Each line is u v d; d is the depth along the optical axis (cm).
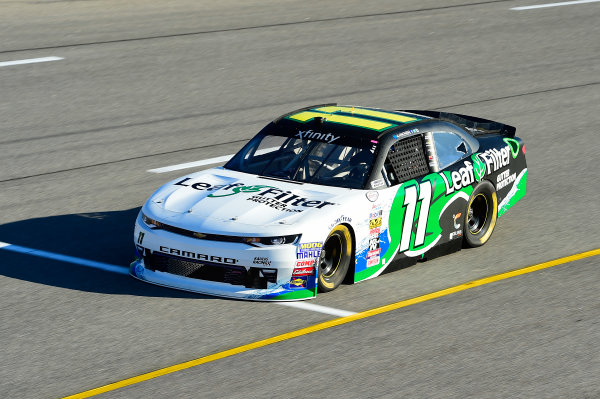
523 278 3812
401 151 3856
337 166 3750
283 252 3375
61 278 3622
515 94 7062
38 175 4991
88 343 3061
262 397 2733
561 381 2912
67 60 7288
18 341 3066
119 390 2752
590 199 4966
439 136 4053
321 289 3534
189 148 5544
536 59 8094
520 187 4456
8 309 3316
